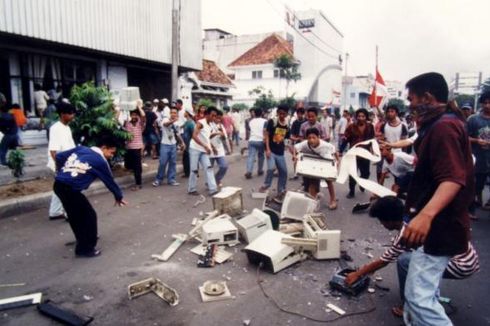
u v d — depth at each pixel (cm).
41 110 1264
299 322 334
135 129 832
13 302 357
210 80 2692
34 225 588
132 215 647
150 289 385
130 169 904
